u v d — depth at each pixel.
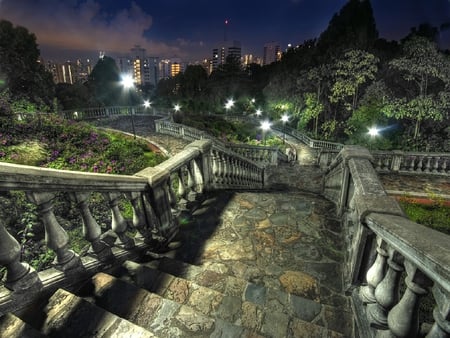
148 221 3.30
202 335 1.93
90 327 1.77
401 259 1.49
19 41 27.14
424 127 22.33
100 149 9.32
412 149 20.59
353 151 3.80
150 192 3.20
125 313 2.07
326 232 3.88
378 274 1.76
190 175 4.59
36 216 4.77
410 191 7.77
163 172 3.40
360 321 1.99
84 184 2.13
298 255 3.33
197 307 2.30
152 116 34.66
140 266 2.72
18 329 1.56
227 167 6.17
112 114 32.75
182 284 2.52
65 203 5.30
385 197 2.23
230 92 60.66
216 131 33.66
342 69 26.44
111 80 50.78
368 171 2.95
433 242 1.17
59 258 2.10
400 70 21.12
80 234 4.93
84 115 29.00
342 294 2.62
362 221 2.08
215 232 3.92
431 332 1.16
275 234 3.85
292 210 4.61
